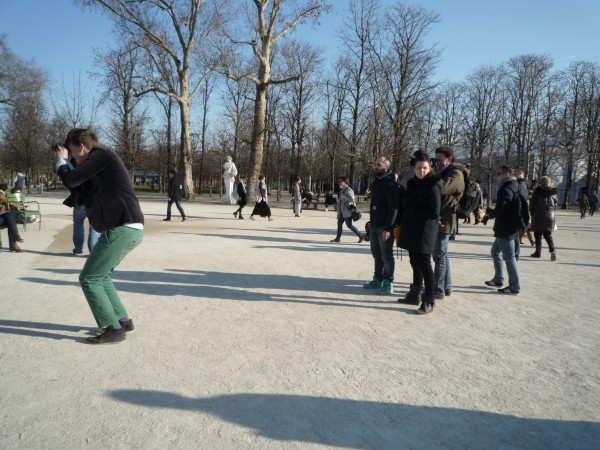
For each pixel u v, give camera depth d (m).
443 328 4.39
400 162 28.73
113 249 3.58
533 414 2.74
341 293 5.73
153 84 25.80
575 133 39.06
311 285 6.13
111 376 3.08
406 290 6.04
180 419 2.55
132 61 28.97
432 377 3.23
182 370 3.21
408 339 4.04
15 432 2.36
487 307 5.22
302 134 40.75
